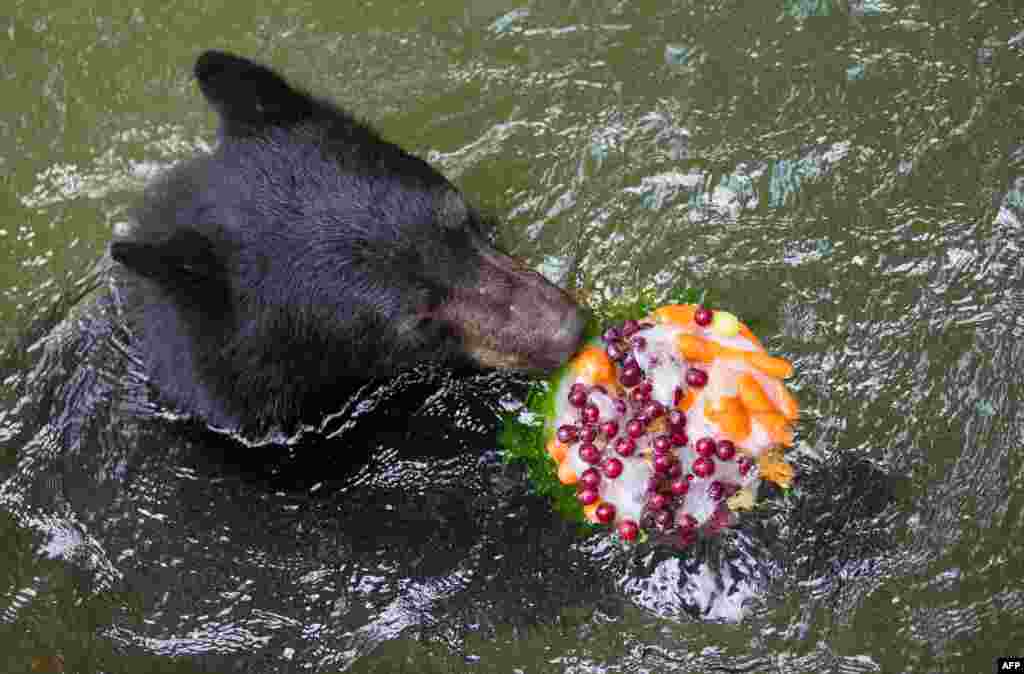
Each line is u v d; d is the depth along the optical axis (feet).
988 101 7.79
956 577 6.82
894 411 7.09
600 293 7.52
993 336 7.20
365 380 7.37
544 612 7.00
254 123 7.17
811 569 6.89
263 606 7.17
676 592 6.93
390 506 7.28
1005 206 7.48
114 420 7.54
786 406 6.79
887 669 6.73
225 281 7.00
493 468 7.25
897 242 7.45
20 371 7.78
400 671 6.99
